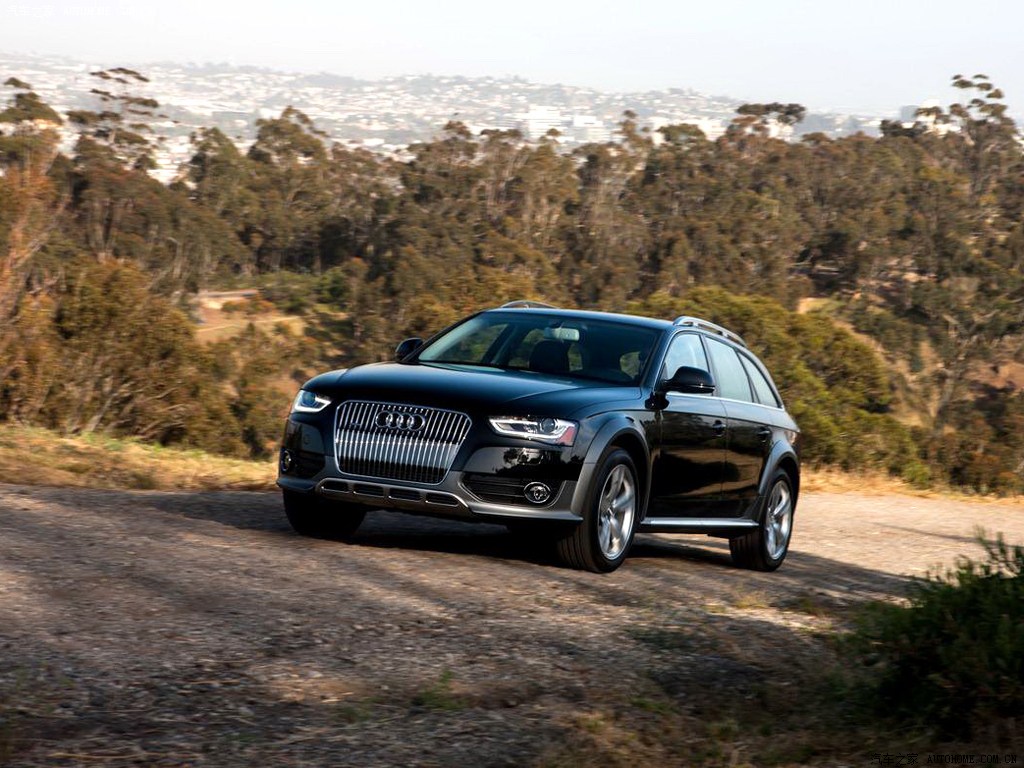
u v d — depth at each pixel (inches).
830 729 191.5
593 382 320.5
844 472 978.1
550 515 293.4
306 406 309.6
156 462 512.7
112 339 778.8
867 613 224.8
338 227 4197.8
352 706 180.1
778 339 1371.8
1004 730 183.2
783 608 299.9
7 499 340.5
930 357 3651.6
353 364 2551.7
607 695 199.3
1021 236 4264.3
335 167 4379.9
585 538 300.5
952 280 4055.1
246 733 164.7
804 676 225.3
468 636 228.8
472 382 304.2
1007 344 3683.6
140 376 797.2
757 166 4830.2
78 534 294.5
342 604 244.4
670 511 335.0
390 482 293.7
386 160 4475.9
